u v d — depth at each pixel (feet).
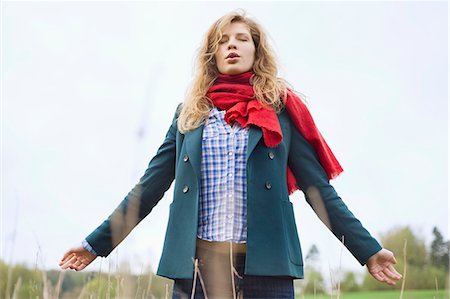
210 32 10.99
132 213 10.19
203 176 9.89
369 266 9.87
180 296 9.62
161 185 10.64
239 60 10.71
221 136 10.05
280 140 10.02
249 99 10.47
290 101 10.60
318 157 10.55
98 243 10.20
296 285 11.25
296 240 9.93
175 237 9.80
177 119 10.93
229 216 9.55
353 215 10.03
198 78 10.80
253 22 11.05
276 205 9.73
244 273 9.31
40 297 9.05
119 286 8.05
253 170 9.79
